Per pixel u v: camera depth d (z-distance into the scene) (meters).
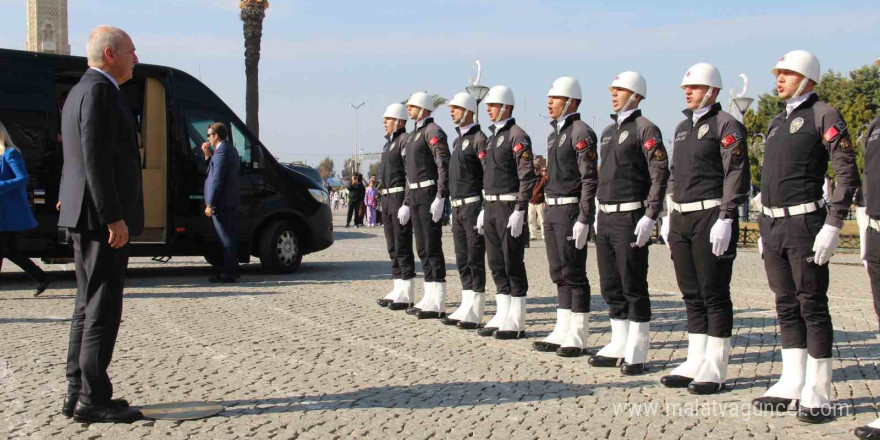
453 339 8.49
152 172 12.81
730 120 6.33
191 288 11.89
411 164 9.77
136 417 5.54
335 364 7.27
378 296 11.31
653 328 9.11
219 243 13.13
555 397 6.30
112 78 5.48
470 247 9.08
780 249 5.92
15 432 5.28
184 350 7.71
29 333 8.40
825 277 5.78
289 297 11.09
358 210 30.80
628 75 7.09
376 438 5.28
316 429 5.43
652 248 20.64
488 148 8.62
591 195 7.43
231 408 5.89
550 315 9.92
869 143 5.50
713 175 6.47
